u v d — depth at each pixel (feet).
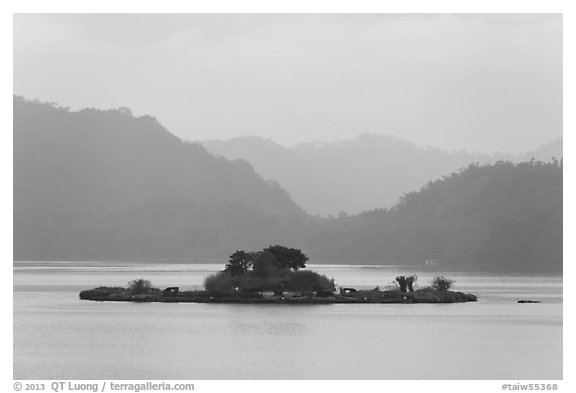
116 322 514.27
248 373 353.92
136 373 353.72
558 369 365.20
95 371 358.64
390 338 451.94
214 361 381.19
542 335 466.29
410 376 347.97
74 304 636.48
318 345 427.33
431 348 418.92
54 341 437.99
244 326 496.23
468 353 404.98
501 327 501.15
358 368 365.20
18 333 465.47
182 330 477.77
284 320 524.93
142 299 654.53
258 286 647.15
